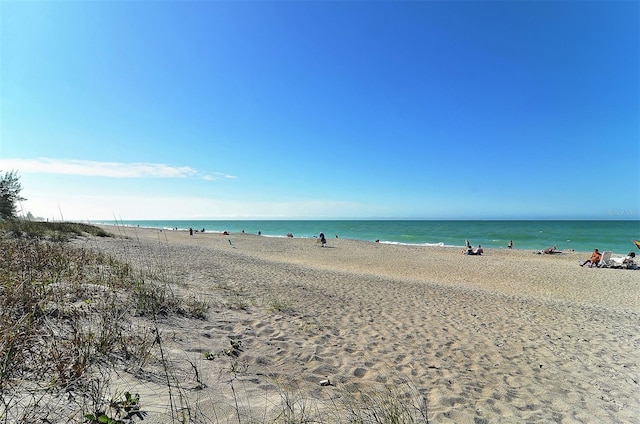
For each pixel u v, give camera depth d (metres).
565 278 17.03
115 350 3.33
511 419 3.54
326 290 10.41
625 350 6.39
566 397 4.29
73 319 3.78
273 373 3.86
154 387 2.80
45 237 12.66
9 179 16.83
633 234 60.25
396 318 7.60
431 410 3.54
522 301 10.84
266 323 6.00
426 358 5.27
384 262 22.58
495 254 28.48
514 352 5.93
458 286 13.66
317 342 5.38
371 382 4.11
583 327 7.93
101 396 2.43
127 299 5.34
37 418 2.03
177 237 37.75
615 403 4.20
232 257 18.22
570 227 90.75
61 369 2.52
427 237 57.09
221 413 2.61
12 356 2.50
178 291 7.21
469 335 6.71
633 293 13.81
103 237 20.03
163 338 4.16
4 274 4.66
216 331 5.04
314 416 2.83
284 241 37.94
